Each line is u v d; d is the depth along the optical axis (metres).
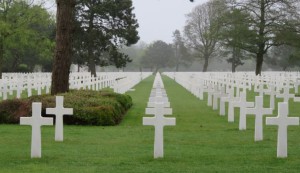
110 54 52.16
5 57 49.97
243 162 8.65
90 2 50.09
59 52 16.84
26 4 41.53
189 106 21.94
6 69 60.38
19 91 23.27
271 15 45.72
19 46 43.22
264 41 45.34
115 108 15.30
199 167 8.24
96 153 9.54
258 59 47.66
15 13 40.88
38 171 7.97
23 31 41.06
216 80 33.53
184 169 8.09
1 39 40.22
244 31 45.34
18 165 8.43
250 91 32.59
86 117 14.16
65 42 16.86
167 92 33.78
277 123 8.88
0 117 14.48
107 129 13.36
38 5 41.94
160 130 8.88
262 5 45.78
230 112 15.58
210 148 10.20
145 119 8.86
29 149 10.05
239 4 47.84
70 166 8.35
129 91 34.06
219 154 9.44
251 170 8.02
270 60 77.38
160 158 8.91
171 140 11.41
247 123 15.16
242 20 46.16
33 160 8.81
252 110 11.18
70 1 16.89
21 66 62.97
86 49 51.28
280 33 44.38
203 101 25.11
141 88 39.19
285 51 74.06
